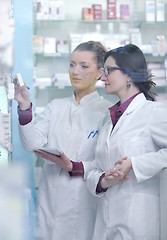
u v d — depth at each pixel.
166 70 2.68
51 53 2.61
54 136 1.78
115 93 1.61
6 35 0.98
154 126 1.45
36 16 2.73
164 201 1.44
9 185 0.76
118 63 1.59
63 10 2.86
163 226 1.42
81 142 1.75
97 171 1.56
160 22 2.99
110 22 2.97
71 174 1.67
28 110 1.63
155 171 1.38
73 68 1.90
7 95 1.50
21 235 0.74
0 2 0.98
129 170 1.39
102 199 1.52
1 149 1.49
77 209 1.69
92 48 1.90
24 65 2.26
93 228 1.70
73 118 1.81
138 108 1.51
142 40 2.96
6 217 0.72
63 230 1.68
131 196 1.42
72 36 2.81
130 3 3.03
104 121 1.80
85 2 2.96
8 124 1.53
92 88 1.90
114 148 1.48
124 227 1.40
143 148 1.45
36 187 1.96
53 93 2.46
